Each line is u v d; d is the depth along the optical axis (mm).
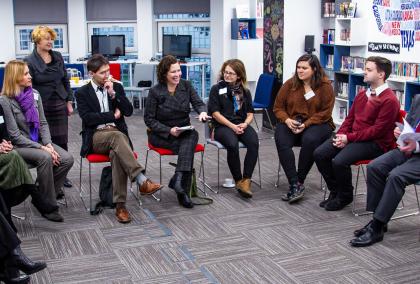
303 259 3250
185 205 4188
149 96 4301
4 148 3502
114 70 8305
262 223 3871
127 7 9461
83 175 5156
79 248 3428
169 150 4250
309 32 7227
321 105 4406
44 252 3363
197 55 9445
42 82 4324
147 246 3461
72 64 8242
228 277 3016
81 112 4051
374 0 6449
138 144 6500
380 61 3838
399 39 6086
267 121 7305
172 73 4238
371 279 2973
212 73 9086
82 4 9414
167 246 3461
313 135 4281
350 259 3242
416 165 3410
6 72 3834
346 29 6840
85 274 3059
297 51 7152
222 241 3541
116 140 3883
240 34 8578
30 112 3889
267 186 4785
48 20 9391
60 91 4445
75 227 3799
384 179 3576
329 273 3055
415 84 5723
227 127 4461
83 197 4473
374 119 3922
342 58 7062
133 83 9094
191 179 4320
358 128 3996
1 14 9016
